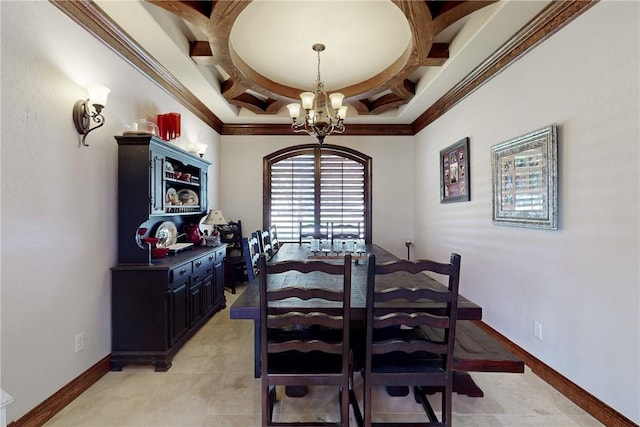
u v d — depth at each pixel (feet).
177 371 8.55
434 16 7.88
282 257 10.73
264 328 5.63
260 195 17.94
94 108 7.69
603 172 6.43
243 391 7.61
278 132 17.93
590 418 6.59
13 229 5.85
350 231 18.17
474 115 11.54
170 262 9.34
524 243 8.85
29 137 6.17
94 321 7.99
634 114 5.82
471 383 7.30
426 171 16.34
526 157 8.61
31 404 6.21
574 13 7.02
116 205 8.82
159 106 11.05
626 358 6.01
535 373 8.36
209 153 16.02
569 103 7.24
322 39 9.85
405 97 13.73
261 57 10.96
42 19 6.42
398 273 8.52
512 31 8.38
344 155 18.17
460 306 6.02
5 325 5.73
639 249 5.78
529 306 8.65
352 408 6.85
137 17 7.77
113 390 7.62
